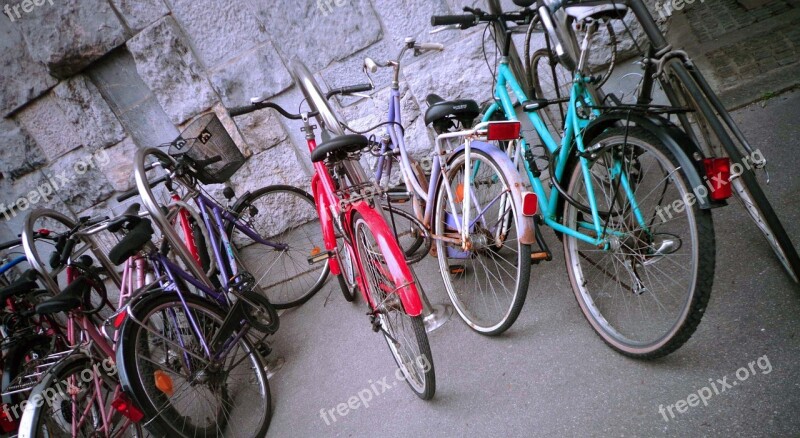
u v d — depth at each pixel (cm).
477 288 252
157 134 342
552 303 219
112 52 316
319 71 317
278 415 234
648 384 166
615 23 285
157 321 212
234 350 232
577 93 179
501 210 214
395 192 280
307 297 321
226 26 304
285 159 343
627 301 201
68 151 350
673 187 232
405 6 295
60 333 251
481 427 180
